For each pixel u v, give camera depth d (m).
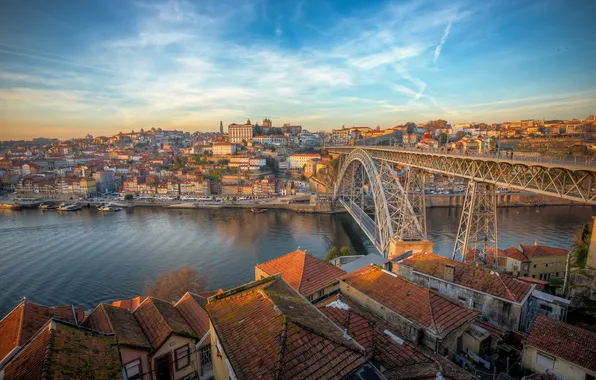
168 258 105.38
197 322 29.80
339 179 173.38
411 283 33.66
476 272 41.41
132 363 23.25
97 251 112.44
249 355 17.80
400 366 21.12
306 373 16.06
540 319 31.14
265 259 104.69
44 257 106.38
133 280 89.12
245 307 22.77
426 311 29.53
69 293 82.12
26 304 25.97
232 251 112.50
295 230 143.88
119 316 27.25
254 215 176.75
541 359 28.78
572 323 43.91
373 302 33.00
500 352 31.58
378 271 37.47
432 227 137.00
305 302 24.95
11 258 105.62
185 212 185.00
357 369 17.30
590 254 51.81
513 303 35.47
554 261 68.25
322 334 18.48
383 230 86.19
